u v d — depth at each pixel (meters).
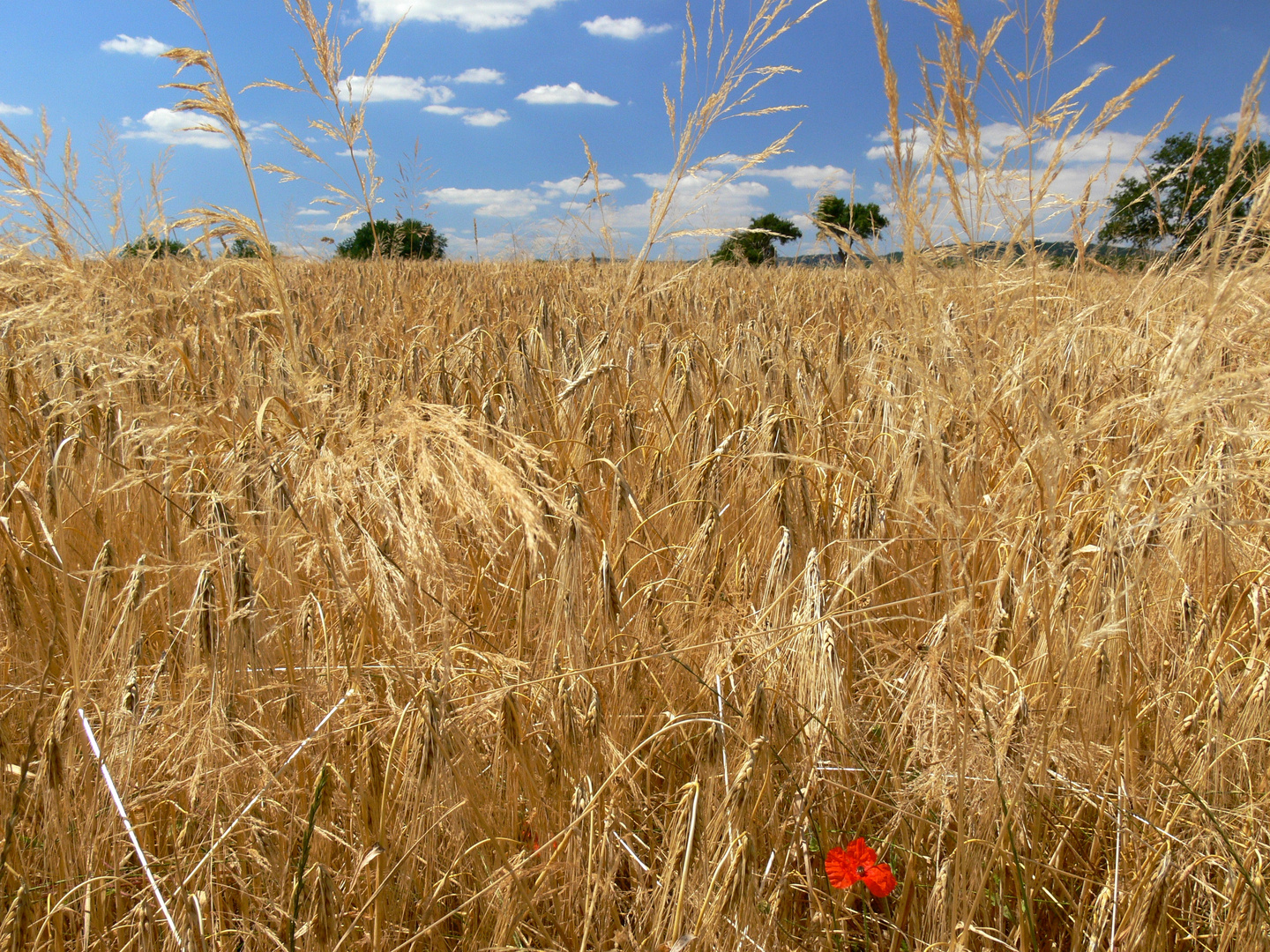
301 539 2.07
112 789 1.64
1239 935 1.57
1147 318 3.38
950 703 1.75
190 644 1.89
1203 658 2.13
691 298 6.77
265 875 1.82
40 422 3.28
